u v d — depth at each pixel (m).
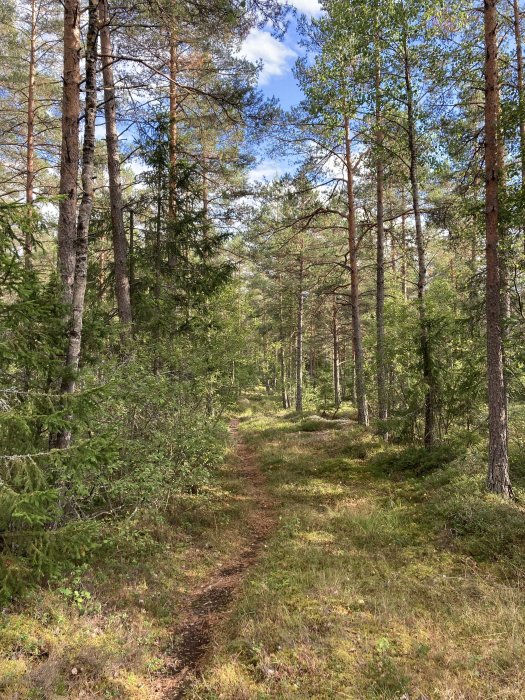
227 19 8.65
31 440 4.35
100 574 5.97
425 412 12.23
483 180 11.25
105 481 6.29
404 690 3.85
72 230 7.38
